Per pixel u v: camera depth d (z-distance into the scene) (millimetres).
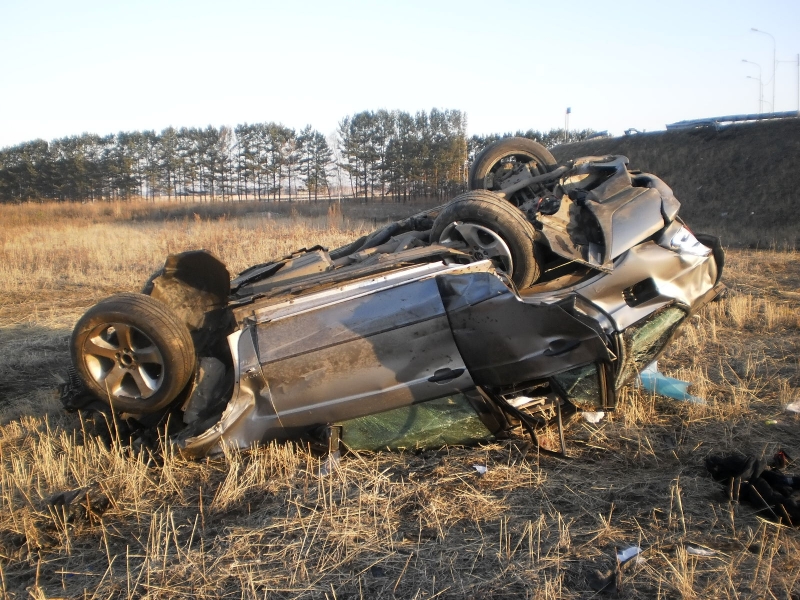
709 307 9172
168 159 65562
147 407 4879
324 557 3496
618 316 4902
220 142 64688
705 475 4293
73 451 5008
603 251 5172
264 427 4715
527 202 5840
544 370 4516
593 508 3908
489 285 4559
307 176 64562
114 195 65562
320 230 21719
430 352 4625
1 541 3877
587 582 3182
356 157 58281
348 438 4734
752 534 3521
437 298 4672
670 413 5363
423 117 56938
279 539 3697
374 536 3674
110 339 5094
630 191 5637
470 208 5309
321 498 4102
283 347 4691
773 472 4000
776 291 11008
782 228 22906
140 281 13781
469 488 4188
